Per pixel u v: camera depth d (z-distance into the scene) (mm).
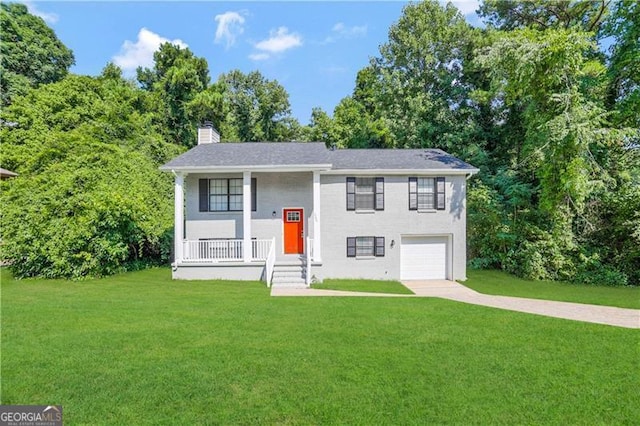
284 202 16938
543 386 5586
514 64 17219
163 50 33812
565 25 22297
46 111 23172
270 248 15070
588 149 15867
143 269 17344
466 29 26047
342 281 16109
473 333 8055
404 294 13242
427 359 6527
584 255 17328
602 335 8039
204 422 4539
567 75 16234
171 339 7355
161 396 5125
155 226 17750
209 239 16578
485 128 25375
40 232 14344
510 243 18750
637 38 16875
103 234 15273
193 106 31016
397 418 4672
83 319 8617
